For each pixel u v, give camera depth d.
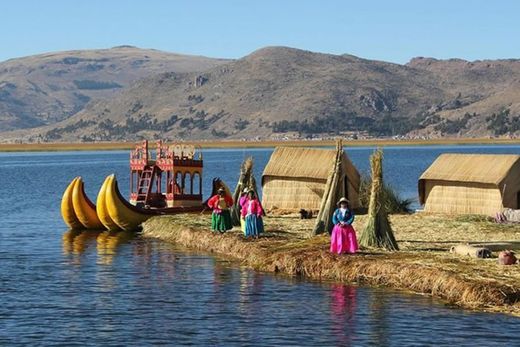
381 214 38.50
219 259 41.41
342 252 36.69
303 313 29.84
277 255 38.31
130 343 26.61
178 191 59.09
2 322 29.22
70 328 28.39
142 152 59.31
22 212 71.81
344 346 25.98
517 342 25.84
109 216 54.19
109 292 34.03
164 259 42.00
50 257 43.66
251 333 27.52
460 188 53.94
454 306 29.91
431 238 42.19
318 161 57.66
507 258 33.47
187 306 31.31
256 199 44.09
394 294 32.06
